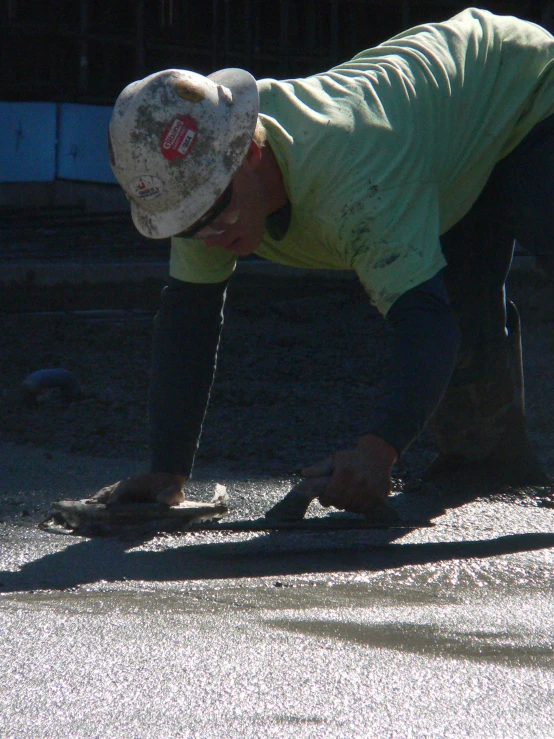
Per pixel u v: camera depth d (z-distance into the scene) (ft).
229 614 24.59
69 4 195.42
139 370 75.41
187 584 27.76
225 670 20.54
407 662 21.06
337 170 29.22
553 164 35.19
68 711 18.43
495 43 35.32
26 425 55.83
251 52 196.95
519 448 43.24
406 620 24.22
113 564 29.89
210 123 28.45
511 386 42.16
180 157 28.22
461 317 40.68
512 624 24.00
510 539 34.30
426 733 17.63
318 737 17.38
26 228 167.02
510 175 35.88
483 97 34.19
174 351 34.32
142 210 29.32
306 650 21.80
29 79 195.83
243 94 29.22
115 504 34.24
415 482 43.21
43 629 23.11
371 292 30.12
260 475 44.60
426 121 31.48
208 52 201.16
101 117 184.14
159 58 200.85
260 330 95.96
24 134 184.75
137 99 28.43
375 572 29.50
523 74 35.42
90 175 184.96
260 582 28.09
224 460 47.78
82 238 159.63
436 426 43.11
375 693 19.39
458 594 27.07
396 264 29.37
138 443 51.55
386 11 210.38
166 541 32.76
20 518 35.60
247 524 34.60
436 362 29.27
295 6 204.23
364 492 29.58
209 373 34.73
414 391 29.22
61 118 184.85
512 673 20.49
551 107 35.58
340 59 209.87
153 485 35.12
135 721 18.03
